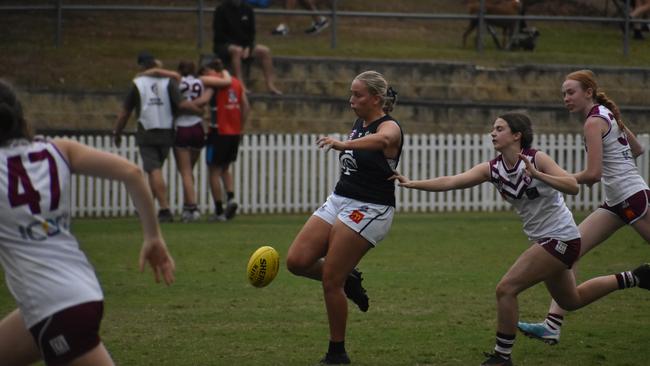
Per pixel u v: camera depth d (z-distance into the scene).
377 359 25.34
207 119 66.81
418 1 99.12
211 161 55.69
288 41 83.81
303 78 74.50
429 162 63.12
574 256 24.16
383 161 24.39
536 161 23.89
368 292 34.72
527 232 24.53
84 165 16.17
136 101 53.28
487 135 62.88
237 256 42.94
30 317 15.63
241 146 61.66
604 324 30.03
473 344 27.03
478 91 75.19
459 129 71.00
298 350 26.25
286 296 34.03
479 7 80.38
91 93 70.25
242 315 30.83
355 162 24.58
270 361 25.03
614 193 28.08
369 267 40.22
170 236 48.97
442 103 71.12
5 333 16.72
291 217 59.50
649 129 71.25
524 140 23.98
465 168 62.91
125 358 25.23
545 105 71.88
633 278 25.75
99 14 88.56
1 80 16.09
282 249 45.00
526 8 91.94
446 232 51.97
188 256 42.81
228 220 56.81
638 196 27.95
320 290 35.22
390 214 24.78
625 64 80.00
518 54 80.69
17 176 15.65
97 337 15.80
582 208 64.06
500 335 24.14
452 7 97.88
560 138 63.41
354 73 74.69
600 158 26.75
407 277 37.91
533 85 75.62
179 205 60.94
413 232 51.94
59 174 15.94
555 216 24.00
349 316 30.80
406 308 32.03
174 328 28.91
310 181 62.59
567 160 63.53
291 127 70.81
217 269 39.53
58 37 79.69
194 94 54.12
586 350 26.64
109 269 39.50
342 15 80.50
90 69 76.31
